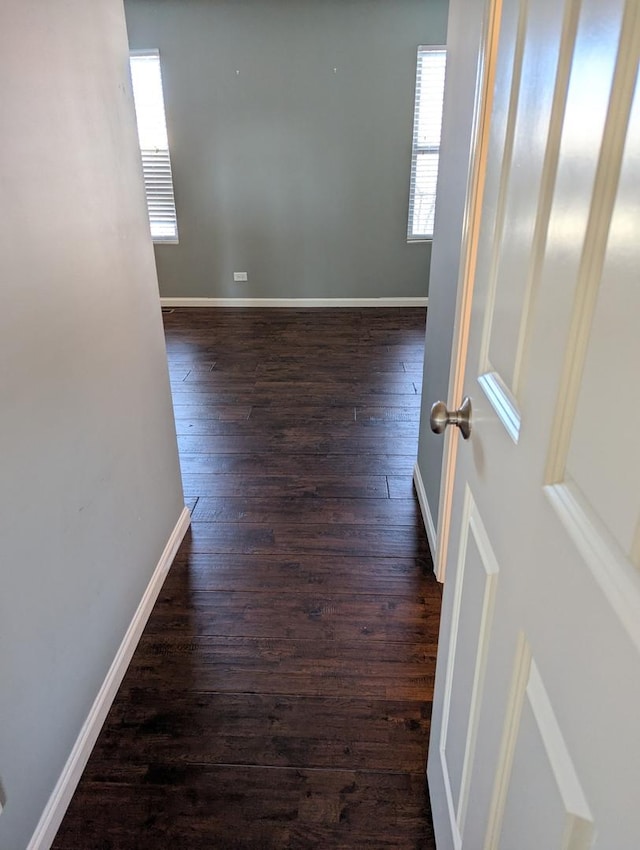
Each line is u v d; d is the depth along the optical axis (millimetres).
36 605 1237
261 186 5250
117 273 1644
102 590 1575
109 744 1512
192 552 2238
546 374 603
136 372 1808
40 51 1229
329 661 1757
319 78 4875
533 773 640
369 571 2133
